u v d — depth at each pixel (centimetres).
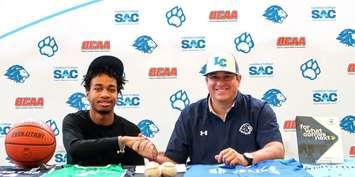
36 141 214
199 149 270
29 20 368
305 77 363
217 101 266
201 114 273
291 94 362
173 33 365
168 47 365
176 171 194
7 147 216
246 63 363
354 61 362
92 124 259
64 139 243
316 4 362
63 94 366
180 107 364
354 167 205
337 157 219
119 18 365
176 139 271
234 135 267
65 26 366
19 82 366
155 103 365
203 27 363
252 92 363
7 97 365
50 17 366
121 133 262
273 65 362
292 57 362
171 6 364
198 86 364
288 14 362
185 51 364
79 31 366
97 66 248
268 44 362
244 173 190
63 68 366
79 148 228
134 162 248
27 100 366
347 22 362
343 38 362
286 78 362
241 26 363
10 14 369
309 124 225
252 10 363
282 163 212
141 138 225
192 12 364
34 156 214
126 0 365
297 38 362
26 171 208
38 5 369
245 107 271
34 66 366
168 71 364
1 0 368
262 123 264
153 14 365
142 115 365
